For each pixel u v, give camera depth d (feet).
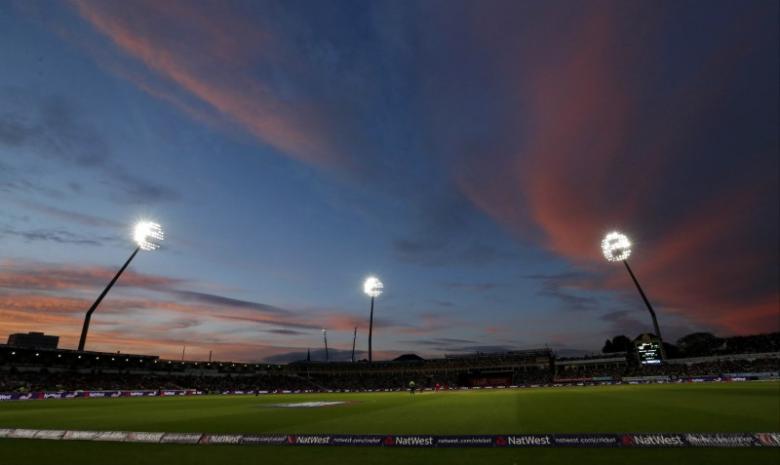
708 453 29.60
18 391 176.35
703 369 233.76
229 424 61.72
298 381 305.12
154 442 38.91
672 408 68.85
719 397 89.92
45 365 211.82
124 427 58.95
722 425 48.01
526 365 302.25
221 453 33.83
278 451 34.30
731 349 307.99
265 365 320.29
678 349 373.81
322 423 61.67
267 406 106.11
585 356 290.56
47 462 31.65
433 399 127.03
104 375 231.30
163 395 205.26
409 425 56.75
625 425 49.98
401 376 327.06
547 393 143.33
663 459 28.40
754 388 120.26
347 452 33.42
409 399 132.05
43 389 189.67
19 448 36.73
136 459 32.14
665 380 217.56
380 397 154.71
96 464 30.73
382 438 35.73
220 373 291.99
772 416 54.95
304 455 32.65
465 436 34.68
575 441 33.09
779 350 278.87
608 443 32.58
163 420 69.05
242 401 136.67
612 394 116.67
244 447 36.06
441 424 56.85
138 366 252.01
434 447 34.47
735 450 30.12
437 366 323.37
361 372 335.47
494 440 34.19
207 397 177.06
